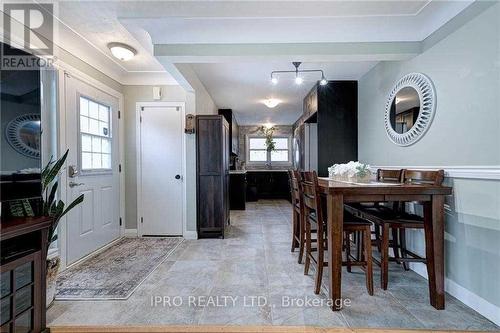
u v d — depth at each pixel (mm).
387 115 3096
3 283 1370
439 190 1901
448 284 2123
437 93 2291
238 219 4992
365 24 2334
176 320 1750
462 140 2014
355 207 2727
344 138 4074
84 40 2670
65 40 2623
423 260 2090
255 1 1993
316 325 1694
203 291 2139
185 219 3807
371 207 2729
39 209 1786
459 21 2039
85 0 1966
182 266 2670
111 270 2588
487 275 1789
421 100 2473
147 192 3865
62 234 2609
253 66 3459
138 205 3859
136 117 3840
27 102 1626
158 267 2652
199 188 3775
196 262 2779
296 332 1630
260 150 8578
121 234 3760
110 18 2244
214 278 2377
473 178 1887
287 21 2275
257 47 2561
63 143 2643
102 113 3365
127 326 1693
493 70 1761
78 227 2846
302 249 2719
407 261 2113
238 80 4047
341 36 2502
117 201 3660
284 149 8570
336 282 1877
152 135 3852
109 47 2816
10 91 1531
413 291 2141
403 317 1781
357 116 4066
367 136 3703
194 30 2391
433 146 2336
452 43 2109
